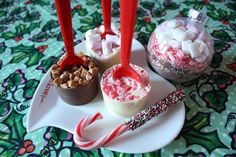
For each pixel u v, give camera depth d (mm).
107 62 247
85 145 198
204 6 337
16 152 210
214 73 261
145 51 276
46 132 222
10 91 253
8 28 321
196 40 234
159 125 215
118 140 207
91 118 213
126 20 186
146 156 205
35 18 333
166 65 237
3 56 287
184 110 222
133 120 209
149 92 222
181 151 207
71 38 213
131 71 221
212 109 233
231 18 320
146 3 346
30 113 223
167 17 324
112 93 215
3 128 226
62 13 193
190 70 235
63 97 227
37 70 271
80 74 223
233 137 214
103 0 227
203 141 212
